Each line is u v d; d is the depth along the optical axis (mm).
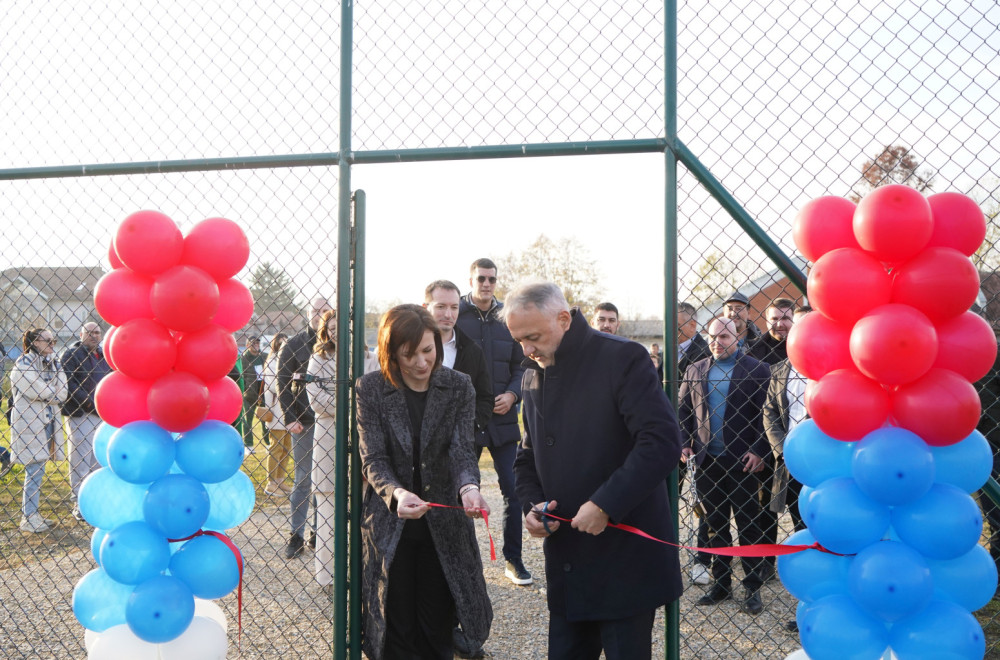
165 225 2346
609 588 2232
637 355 2250
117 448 2312
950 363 1978
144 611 2252
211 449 2406
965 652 1876
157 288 2312
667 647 2615
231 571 2436
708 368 4281
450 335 4332
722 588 4199
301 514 5020
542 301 2264
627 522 2258
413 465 2697
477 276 4656
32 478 5879
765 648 3576
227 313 2512
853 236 2053
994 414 3982
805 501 2080
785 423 3936
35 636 3719
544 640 3691
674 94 2662
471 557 2707
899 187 1937
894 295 1990
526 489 2457
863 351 1900
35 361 5711
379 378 2717
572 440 2295
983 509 4000
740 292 2742
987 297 2625
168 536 2373
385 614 2590
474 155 2752
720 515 4215
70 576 4754
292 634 3711
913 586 1883
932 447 2020
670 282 2645
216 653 2387
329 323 3975
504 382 4613
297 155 2863
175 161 2922
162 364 2352
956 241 1985
